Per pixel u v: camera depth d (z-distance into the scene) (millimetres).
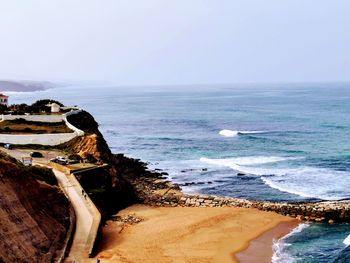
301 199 61312
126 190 61312
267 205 58094
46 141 71500
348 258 43062
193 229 50500
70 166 59656
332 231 50438
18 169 42875
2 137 70938
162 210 57625
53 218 43000
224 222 52969
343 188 66125
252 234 49375
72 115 85750
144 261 41000
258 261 42500
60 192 48219
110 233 48500
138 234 48500
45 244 38750
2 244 34906
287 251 45062
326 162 83500
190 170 81312
